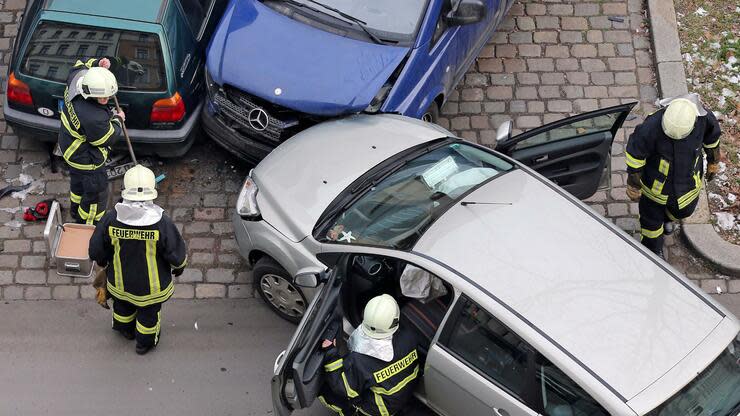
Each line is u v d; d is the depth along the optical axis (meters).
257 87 9.73
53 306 9.66
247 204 9.10
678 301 7.55
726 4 12.75
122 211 7.96
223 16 10.45
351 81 9.76
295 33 10.10
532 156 9.45
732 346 7.38
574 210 8.27
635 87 12.00
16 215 10.41
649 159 9.22
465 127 11.56
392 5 10.31
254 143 10.22
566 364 7.00
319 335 7.56
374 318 7.38
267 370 9.24
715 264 10.23
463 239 7.87
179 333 9.52
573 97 11.88
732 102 11.70
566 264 7.72
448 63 10.75
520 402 7.32
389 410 7.66
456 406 7.91
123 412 8.80
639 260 7.86
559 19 12.70
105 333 9.46
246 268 10.16
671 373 7.00
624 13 12.74
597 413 6.93
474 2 10.41
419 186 8.63
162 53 9.98
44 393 8.89
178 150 10.42
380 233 8.21
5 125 11.20
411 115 10.20
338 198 8.73
